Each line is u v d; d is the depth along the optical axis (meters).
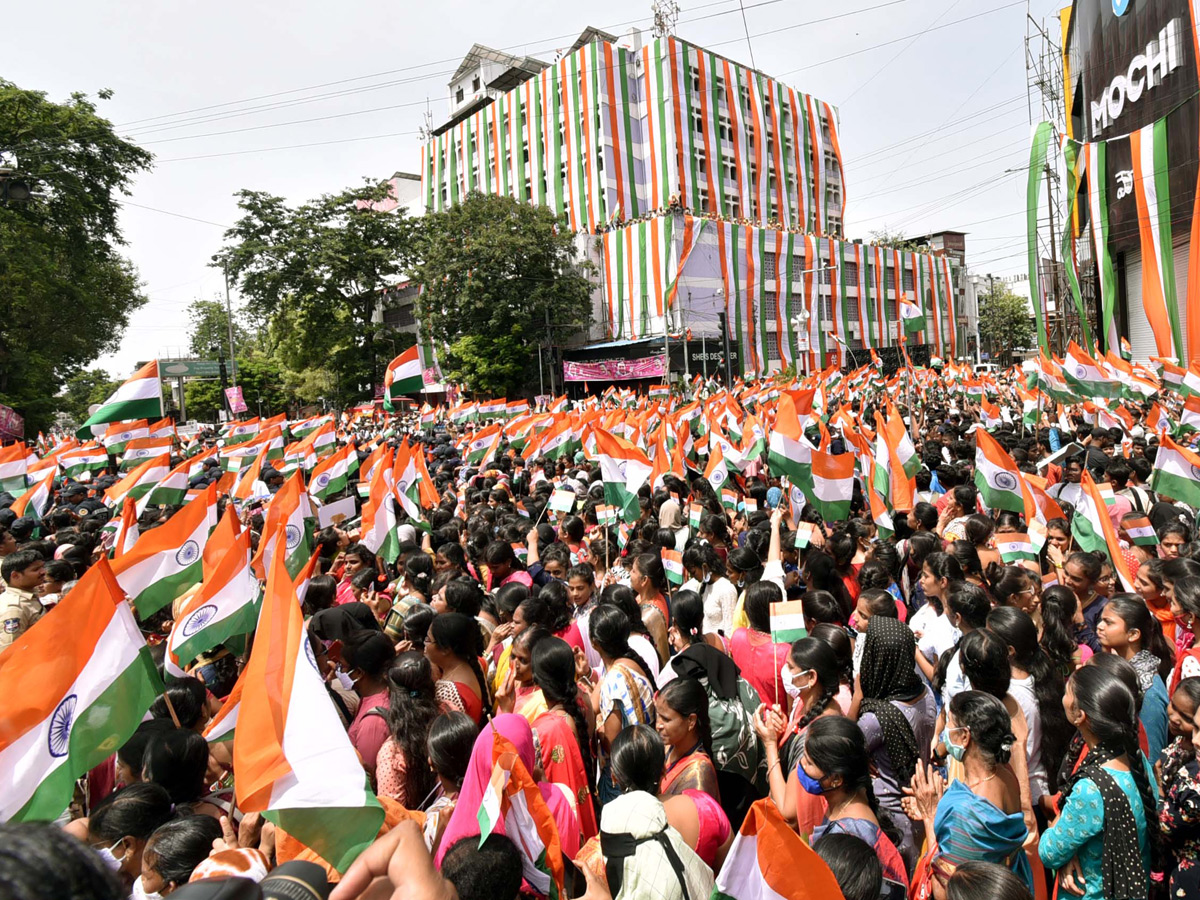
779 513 6.55
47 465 13.10
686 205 52.44
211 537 5.87
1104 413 12.96
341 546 8.53
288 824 2.62
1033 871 3.40
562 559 6.70
